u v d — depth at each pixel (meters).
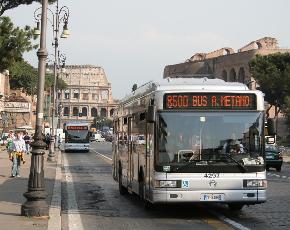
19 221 12.45
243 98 13.53
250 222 13.23
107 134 151.38
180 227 12.48
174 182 13.09
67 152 70.31
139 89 16.52
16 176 26.56
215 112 13.42
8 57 23.11
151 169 13.59
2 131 73.81
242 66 142.12
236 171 13.23
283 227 12.45
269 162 37.69
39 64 13.76
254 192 13.23
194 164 13.15
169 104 13.36
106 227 12.50
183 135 13.29
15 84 113.88
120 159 20.12
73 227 12.44
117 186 23.92
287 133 115.12
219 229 12.19
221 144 13.30
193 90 13.43
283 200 18.20
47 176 28.14
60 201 17.17
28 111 90.81
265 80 86.56
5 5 24.97
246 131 13.41
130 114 17.72
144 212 15.23
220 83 13.98
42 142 13.39
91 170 35.31
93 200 18.41
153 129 13.45
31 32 23.48
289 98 81.88
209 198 13.12
